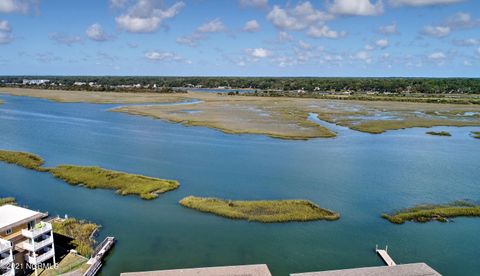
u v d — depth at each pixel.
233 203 57.28
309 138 109.56
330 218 53.53
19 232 39.25
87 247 44.06
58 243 45.31
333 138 111.00
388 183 70.06
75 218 52.59
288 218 52.84
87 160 81.94
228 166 78.75
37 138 104.38
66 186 65.50
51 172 72.62
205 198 59.06
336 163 82.81
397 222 53.12
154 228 49.78
